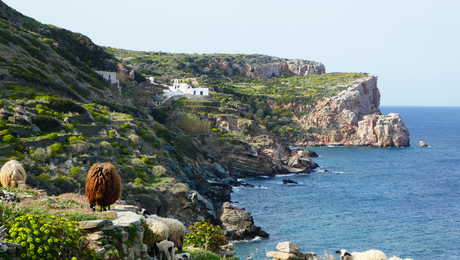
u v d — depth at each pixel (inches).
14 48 3878.0
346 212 3444.9
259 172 5329.7
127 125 3521.2
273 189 4426.7
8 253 630.5
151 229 928.9
